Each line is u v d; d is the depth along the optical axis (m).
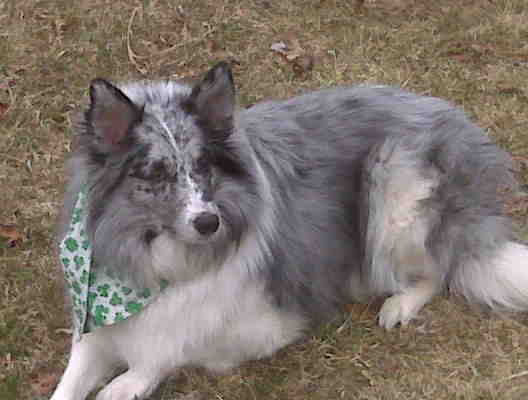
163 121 1.32
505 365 1.50
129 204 1.33
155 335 1.42
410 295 1.57
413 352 1.52
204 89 1.33
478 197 1.53
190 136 1.32
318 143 1.50
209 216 1.31
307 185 1.48
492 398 1.46
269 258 1.42
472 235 1.53
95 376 1.46
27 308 1.57
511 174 1.63
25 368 1.49
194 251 1.37
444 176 1.50
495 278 1.56
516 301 1.57
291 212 1.46
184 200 1.31
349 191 1.52
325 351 1.52
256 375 1.49
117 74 1.99
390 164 1.49
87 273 1.38
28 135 1.85
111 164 1.33
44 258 1.65
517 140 1.86
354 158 1.51
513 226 1.63
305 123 1.50
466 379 1.49
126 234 1.35
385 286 1.57
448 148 1.52
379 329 1.55
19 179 1.78
